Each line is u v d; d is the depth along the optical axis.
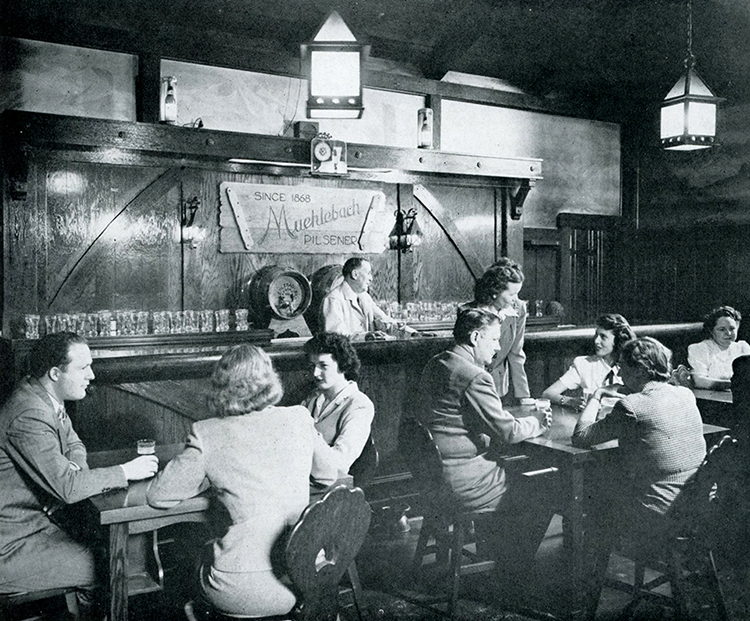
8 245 5.12
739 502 3.65
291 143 5.84
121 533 2.81
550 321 7.53
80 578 2.99
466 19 7.06
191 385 4.59
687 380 5.11
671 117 5.38
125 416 4.42
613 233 9.06
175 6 6.08
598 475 3.69
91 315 5.19
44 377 3.14
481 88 7.80
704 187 8.52
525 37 7.72
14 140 4.89
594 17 7.70
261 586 2.62
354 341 5.09
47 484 2.90
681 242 8.63
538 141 8.37
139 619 3.56
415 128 7.44
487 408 3.70
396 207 6.79
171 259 5.81
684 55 8.12
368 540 4.66
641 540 3.33
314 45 4.02
